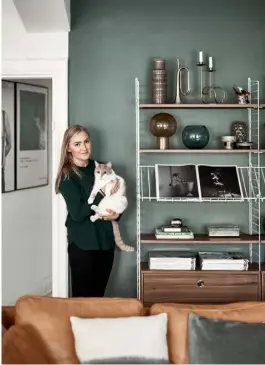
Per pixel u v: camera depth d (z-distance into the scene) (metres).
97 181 3.90
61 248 4.34
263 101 4.29
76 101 4.31
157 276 4.02
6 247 4.88
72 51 4.29
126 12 4.28
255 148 4.29
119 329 2.51
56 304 2.66
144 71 4.29
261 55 4.28
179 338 2.60
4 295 4.86
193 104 4.02
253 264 4.24
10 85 4.91
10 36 4.27
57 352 2.55
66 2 4.03
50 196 5.81
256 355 2.43
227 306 2.69
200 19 4.28
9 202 4.93
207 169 4.20
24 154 5.20
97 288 4.04
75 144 3.87
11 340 2.32
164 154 4.31
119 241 4.08
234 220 4.32
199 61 4.08
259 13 4.26
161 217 4.33
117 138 4.31
